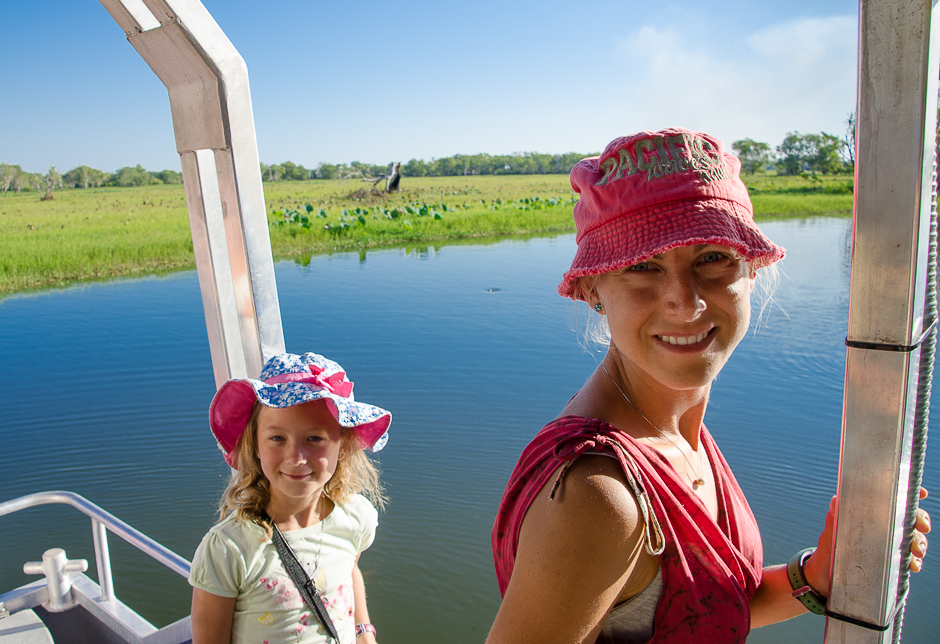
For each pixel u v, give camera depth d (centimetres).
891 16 66
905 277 70
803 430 650
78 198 6550
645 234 82
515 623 79
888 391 73
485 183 8256
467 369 906
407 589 432
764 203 3847
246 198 167
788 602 105
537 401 772
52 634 259
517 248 2450
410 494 546
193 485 602
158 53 162
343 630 182
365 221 3062
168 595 443
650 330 87
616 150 85
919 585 426
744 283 87
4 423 751
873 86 69
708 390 104
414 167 11525
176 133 174
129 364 1000
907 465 76
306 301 1438
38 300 1577
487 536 488
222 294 179
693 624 84
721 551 88
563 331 1118
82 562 262
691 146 84
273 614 167
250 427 173
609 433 84
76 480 612
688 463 100
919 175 67
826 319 1102
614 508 77
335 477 188
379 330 1155
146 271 2072
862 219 72
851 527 79
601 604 77
